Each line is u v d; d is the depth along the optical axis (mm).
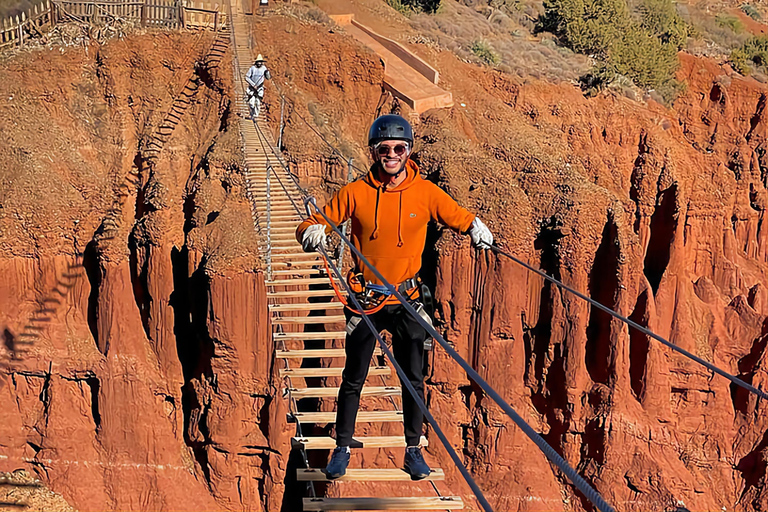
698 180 32531
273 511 23688
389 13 39375
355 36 35125
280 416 22906
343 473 6707
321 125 29109
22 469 24969
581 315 25125
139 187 27578
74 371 24922
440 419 25156
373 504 6578
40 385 25062
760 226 37969
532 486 25125
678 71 40250
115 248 25188
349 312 6449
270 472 23516
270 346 23078
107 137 29406
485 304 24938
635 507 25312
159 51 31000
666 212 31469
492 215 25375
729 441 28219
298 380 23406
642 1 44719
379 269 6234
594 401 25672
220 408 23422
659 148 32719
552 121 32844
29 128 27219
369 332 6363
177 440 25250
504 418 25109
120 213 26422
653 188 31781
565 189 25844
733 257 33969
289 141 27250
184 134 28875
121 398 24781
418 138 28719
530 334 25844
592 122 33344
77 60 30172
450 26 38844
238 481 24031
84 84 30062
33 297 25188
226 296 22609
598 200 25547
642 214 31703
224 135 26781
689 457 27344
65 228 25516
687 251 31906
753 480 27875
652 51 39250
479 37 38250
